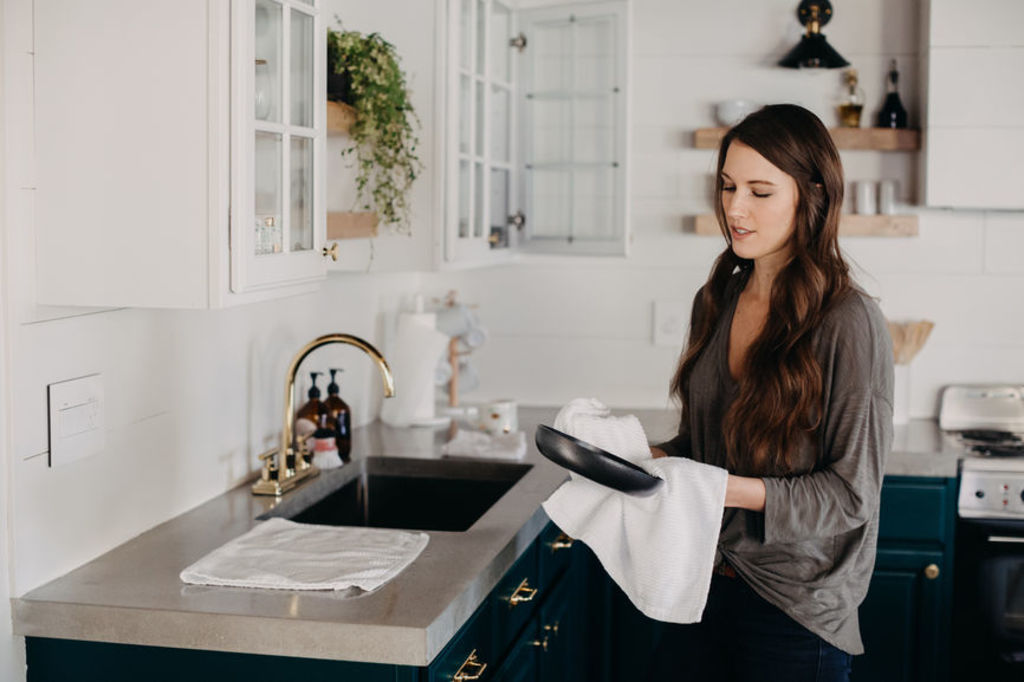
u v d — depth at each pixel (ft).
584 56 10.97
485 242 9.81
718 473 5.67
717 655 6.23
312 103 6.55
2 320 5.59
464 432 9.50
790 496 5.65
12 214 5.58
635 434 6.07
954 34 10.37
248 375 8.12
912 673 9.73
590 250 10.68
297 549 6.35
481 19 9.53
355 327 10.21
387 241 8.89
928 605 9.64
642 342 11.59
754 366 5.89
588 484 6.05
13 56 5.54
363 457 9.04
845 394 5.69
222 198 5.53
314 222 6.61
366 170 8.47
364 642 5.29
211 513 7.29
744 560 5.96
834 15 11.05
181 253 5.58
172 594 5.73
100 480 6.38
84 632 5.61
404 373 10.41
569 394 11.78
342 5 8.89
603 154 11.02
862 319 5.72
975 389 10.77
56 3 5.60
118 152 5.60
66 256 5.70
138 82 5.56
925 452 9.57
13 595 5.69
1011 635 9.57
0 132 5.50
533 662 7.70
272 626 5.38
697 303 6.70
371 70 8.09
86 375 6.21
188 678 5.57
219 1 5.44
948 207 10.55
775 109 5.94
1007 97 10.36
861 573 5.92
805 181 5.82
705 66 11.26
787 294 5.85
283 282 6.15
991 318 10.96
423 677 5.40
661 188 11.43
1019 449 9.71
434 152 8.75
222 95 5.49
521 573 7.32
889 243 11.07
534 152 11.03
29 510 5.78
